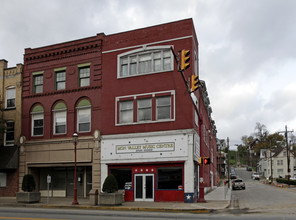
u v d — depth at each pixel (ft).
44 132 91.71
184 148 75.25
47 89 93.61
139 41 84.28
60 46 93.50
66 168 91.56
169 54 81.35
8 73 99.40
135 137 80.23
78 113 89.20
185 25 80.64
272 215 52.42
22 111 95.55
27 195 74.13
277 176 309.42
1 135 96.37
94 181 83.20
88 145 85.35
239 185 159.12
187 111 76.64
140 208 63.10
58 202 76.48
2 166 90.63
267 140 430.61
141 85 82.28
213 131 183.32
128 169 80.74
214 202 75.15
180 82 78.54
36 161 90.84
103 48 88.38
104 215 52.80
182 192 74.49
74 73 90.89
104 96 86.02
